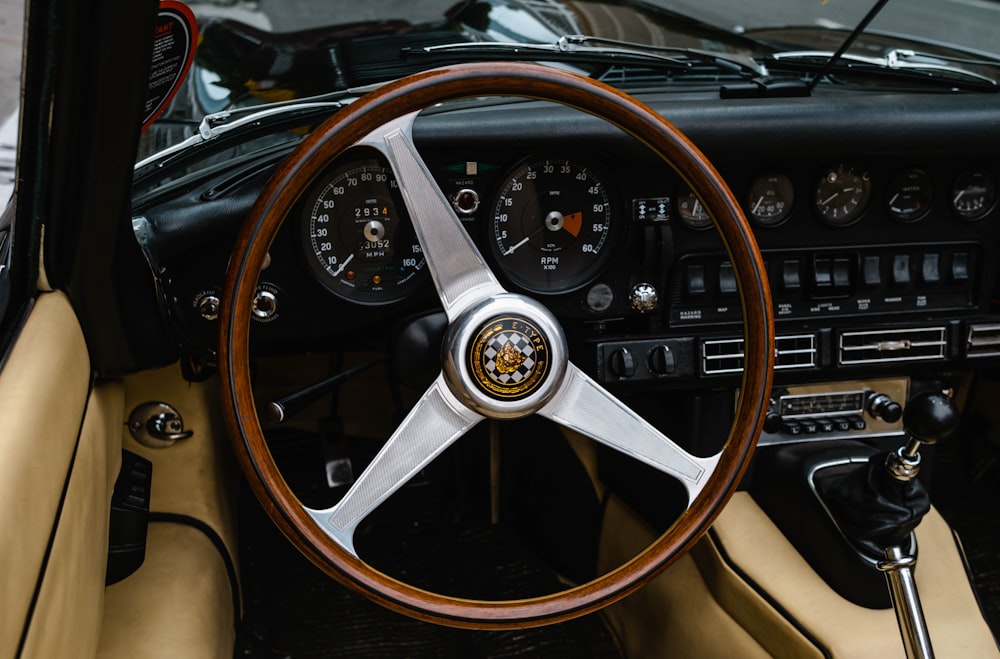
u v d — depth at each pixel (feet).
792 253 5.89
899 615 4.46
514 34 5.58
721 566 5.39
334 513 4.14
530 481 7.48
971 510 7.86
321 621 7.11
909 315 6.10
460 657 6.82
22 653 2.84
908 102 5.66
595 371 5.64
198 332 5.29
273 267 5.41
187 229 4.97
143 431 5.82
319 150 3.82
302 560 7.72
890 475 4.64
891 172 5.75
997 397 7.87
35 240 4.05
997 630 6.69
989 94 6.01
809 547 5.21
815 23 5.68
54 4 3.45
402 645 6.91
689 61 5.87
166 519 5.84
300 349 6.03
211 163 5.39
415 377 4.72
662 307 5.88
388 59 5.41
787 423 5.89
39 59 3.58
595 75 5.85
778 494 5.52
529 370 4.15
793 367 5.84
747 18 5.68
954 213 5.90
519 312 4.12
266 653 6.67
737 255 4.17
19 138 3.77
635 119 4.00
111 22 3.48
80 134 3.77
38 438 3.23
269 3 5.04
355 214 5.36
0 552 2.68
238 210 5.06
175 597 5.18
